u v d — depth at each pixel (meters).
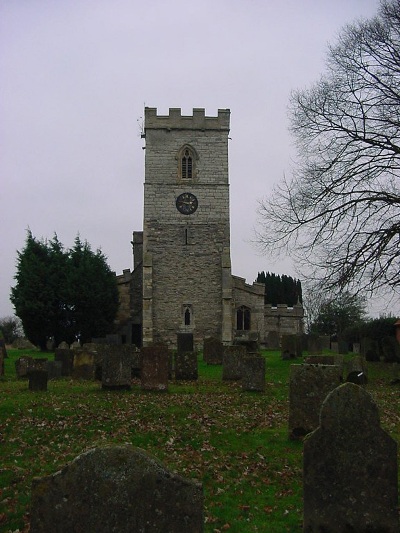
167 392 16.58
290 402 11.09
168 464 9.70
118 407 13.98
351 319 49.44
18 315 41.62
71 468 5.19
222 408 14.32
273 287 66.69
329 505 6.63
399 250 21.67
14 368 25.17
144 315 40.50
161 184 42.09
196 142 42.44
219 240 41.97
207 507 7.91
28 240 43.28
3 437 11.37
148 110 42.34
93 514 5.14
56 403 14.38
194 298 41.38
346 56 29.28
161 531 5.16
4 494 8.37
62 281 41.75
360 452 6.61
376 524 6.53
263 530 7.25
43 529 5.14
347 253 22.22
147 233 41.78
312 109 23.98
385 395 17.06
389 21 23.30
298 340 27.72
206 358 25.62
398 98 22.69
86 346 24.36
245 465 9.77
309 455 6.72
